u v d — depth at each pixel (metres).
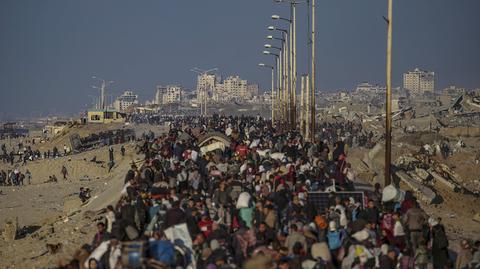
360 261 43.38
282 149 88.19
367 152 116.19
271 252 40.44
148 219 53.06
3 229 101.06
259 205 49.97
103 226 50.16
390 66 73.19
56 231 85.94
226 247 44.00
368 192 66.06
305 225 46.50
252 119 199.00
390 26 73.69
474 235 73.56
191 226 47.22
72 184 158.38
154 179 66.25
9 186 166.50
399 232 49.62
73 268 41.66
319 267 40.44
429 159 130.75
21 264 69.50
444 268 49.94
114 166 176.62
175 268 40.09
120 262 38.22
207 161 80.88
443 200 96.50
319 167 71.56
